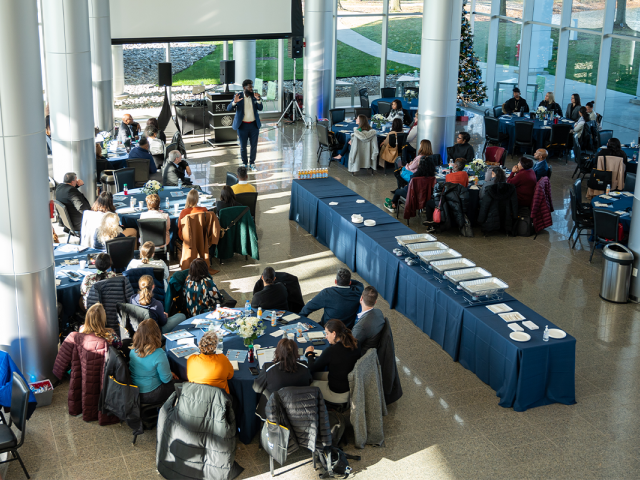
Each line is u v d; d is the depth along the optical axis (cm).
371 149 1335
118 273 744
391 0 1872
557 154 1487
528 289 884
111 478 536
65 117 1020
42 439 580
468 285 704
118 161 1184
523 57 1769
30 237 600
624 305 848
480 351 670
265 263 955
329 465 530
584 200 1202
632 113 1490
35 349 630
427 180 1064
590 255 997
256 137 1384
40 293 620
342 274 688
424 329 768
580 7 1582
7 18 544
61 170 1048
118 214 907
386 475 543
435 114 1266
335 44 1845
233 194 945
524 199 1076
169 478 530
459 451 574
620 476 546
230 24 1562
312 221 1039
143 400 569
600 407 642
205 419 516
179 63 1822
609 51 1515
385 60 1917
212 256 927
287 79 1923
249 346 587
